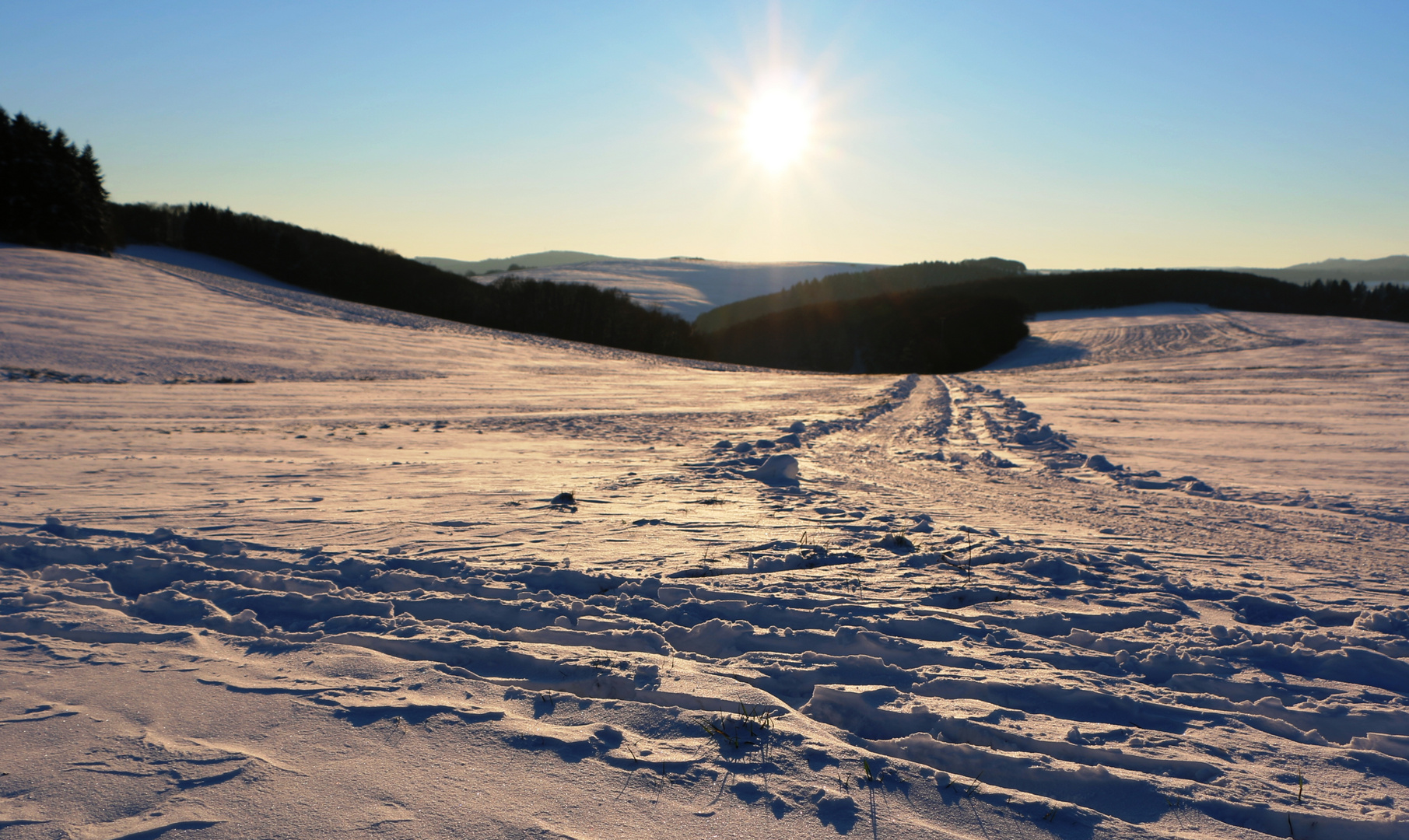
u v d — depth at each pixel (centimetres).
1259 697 357
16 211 5503
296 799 245
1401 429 1788
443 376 3416
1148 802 267
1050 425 1953
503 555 583
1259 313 8456
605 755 279
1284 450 1459
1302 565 609
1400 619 453
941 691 353
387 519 712
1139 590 522
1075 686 353
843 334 9694
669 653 393
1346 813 259
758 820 243
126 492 819
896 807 253
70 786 247
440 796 249
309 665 354
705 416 2152
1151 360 4934
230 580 495
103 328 3353
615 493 895
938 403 2573
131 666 347
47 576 492
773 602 473
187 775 256
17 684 323
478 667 368
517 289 8144
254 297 5153
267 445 1303
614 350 5659
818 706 337
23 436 1303
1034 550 616
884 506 844
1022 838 240
